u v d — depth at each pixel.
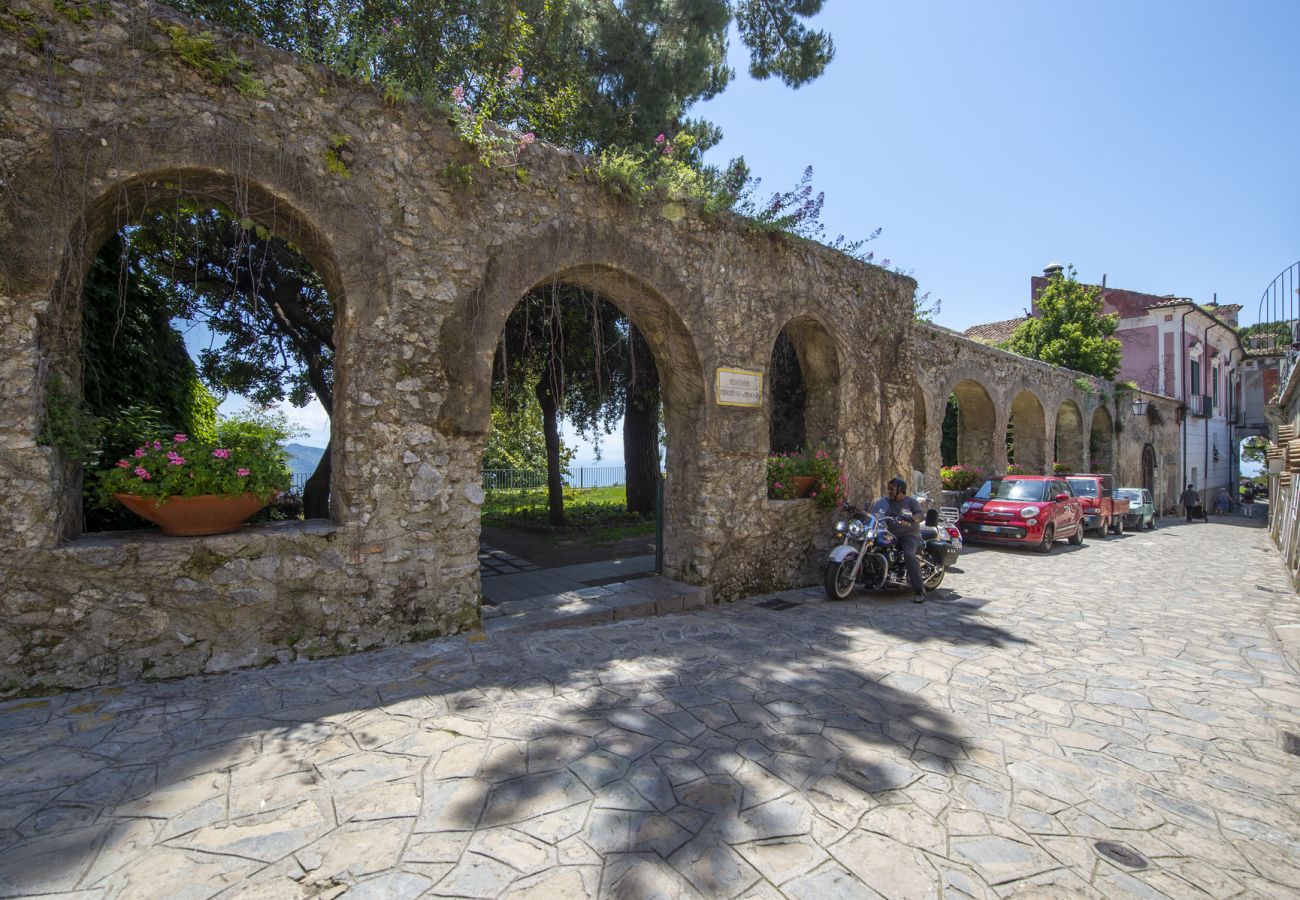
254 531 4.38
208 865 2.26
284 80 4.36
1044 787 3.01
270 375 12.00
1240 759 3.37
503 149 5.32
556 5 8.41
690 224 6.69
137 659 3.91
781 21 11.56
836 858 2.41
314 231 4.54
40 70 3.63
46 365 3.70
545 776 2.95
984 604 7.21
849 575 7.11
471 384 5.12
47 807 2.59
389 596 4.78
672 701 3.94
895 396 9.48
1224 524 22.69
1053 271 25.00
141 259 6.74
